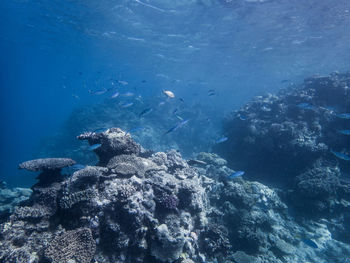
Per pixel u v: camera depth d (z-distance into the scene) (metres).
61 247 4.13
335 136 11.70
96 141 6.93
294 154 11.33
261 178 12.67
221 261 6.37
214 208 7.69
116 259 4.47
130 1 17.72
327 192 9.23
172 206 5.38
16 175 22.94
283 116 13.20
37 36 32.03
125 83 14.92
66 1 18.81
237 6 16.66
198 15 18.97
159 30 23.59
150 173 6.42
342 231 8.88
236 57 33.41
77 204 4.82
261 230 8.12
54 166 6.06
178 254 4.73
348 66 42.56
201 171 9.98
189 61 37.88
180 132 26.80
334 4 15.95
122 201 4.73
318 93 13.73
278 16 18.20
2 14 24.70
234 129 14.98
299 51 29.42
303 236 8.45
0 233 4.42
